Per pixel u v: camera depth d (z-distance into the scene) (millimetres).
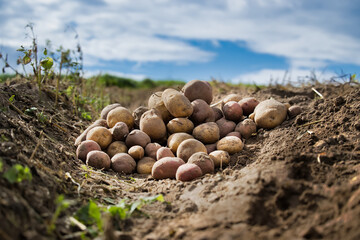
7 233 346
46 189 460
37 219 394
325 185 473
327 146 582
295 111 776
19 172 422
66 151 687
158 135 738
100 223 414
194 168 588
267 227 417
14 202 383
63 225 414
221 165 634
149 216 474
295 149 599
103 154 675
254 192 468
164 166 622
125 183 613
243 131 744
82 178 583
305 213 433
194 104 769
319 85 1175
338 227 395
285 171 506
